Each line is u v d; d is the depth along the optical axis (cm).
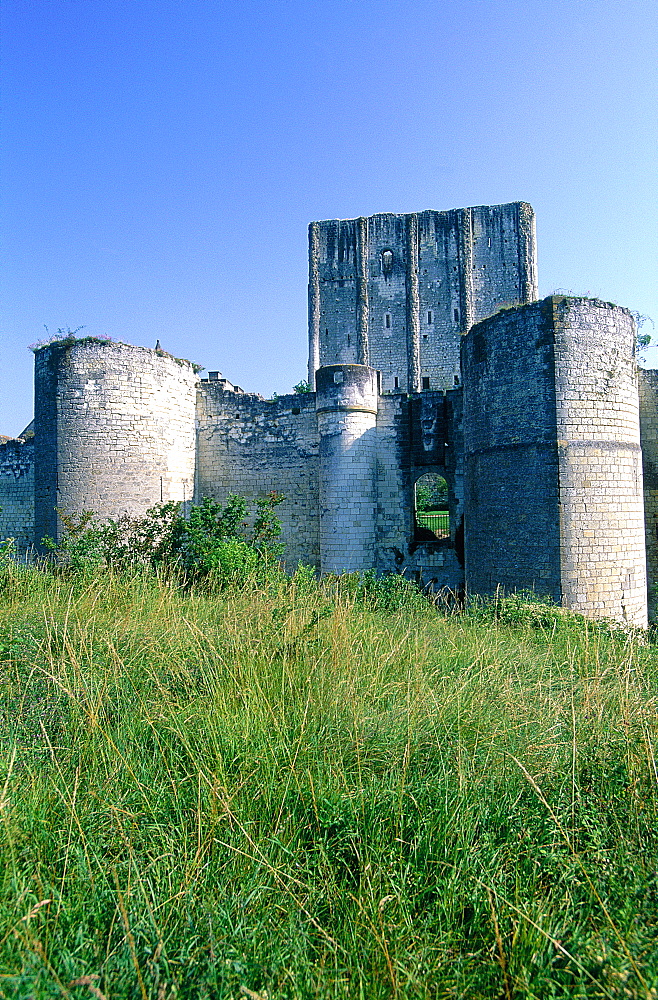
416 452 1770
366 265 4050
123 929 264
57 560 1544
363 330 4012
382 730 438
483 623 945
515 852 330
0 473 2297
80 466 1575
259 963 256
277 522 1587
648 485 1642
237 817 342
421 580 1709
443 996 250
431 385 3909
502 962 248
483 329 1377
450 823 341
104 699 486
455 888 298
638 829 339
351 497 1734
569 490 1215
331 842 338
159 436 1734
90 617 727
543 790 375
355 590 1106
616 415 1265
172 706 477
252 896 287
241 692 485
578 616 1002
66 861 301
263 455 1922
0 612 773
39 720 464
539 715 469
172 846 321
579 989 244
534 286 3847
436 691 520
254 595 934
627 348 1299
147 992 237
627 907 286
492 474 1343
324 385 1762
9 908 271
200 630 657
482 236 3919
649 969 247
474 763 399
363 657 599
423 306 3956
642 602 1302
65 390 1586
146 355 1700
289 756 397
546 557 1225
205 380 1989
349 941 271
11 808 331
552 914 284
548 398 1230
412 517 1772
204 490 1973
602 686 544
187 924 273
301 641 620
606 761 402
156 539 1530
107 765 391
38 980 228
